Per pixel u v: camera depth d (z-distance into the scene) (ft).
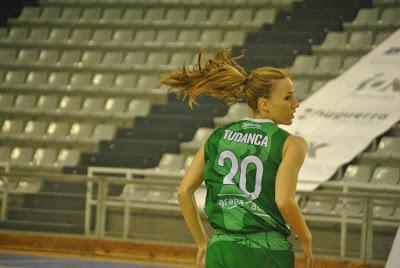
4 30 144.46
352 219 84.12
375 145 103.86
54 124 122.42
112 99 124.36
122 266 81.30
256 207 27.89
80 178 90.43
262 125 28.71
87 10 144.87
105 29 139.64
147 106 121.60
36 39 142.20
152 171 97.71
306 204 93.30
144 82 126.72
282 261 27.71
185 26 134.92
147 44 132.36
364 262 80.69
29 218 98.02
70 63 134.82
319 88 110.73
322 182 89.66
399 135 105.70
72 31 141.28
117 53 133.69
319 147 101.91
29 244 94.22
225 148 28.84
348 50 119.55
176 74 29.63
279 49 122.52
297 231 27.25
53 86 128.88
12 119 126.11
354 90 108.88
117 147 113.80
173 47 130.41
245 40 127.34
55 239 92.79
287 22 128.77
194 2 138.82
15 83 133.49
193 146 109.70
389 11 123.85
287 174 27.45
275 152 28.07
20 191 103.76
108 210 96.94
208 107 116.37
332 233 88.84
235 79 29.30
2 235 95.45
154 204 94.48
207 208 28.78
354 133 102.63
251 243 27.68
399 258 60.08
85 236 91.61
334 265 81.97
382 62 111.86
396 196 79.41
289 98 28.99
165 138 113.70
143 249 89.04
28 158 117.39
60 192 103.30
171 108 118.42
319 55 120.78
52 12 146.72
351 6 127.85
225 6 136.98
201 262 29.89
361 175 98.89
